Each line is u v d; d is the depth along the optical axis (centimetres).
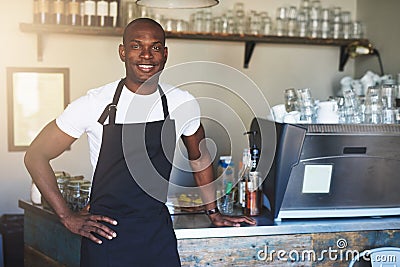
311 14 443
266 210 269
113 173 220
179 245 244
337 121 274
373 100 279
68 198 284
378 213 273
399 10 414
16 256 386
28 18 414
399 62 416
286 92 290
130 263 221
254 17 433
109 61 429
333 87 475
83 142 431
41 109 421
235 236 248
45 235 292
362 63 464
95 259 220
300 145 254
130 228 221
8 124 418
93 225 219
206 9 424
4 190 421
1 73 414
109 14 404
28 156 222
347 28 447
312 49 472
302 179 260
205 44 449
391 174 272
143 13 412
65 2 399
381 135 266
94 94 221
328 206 266
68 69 423
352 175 266
